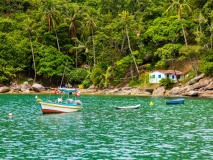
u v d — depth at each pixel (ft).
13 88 465.88
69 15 550.36
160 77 444.96
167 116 225.56
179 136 159.53
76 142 147.02
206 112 244.01
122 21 481.05
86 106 286.05
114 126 187.21
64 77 510.17
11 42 509.35
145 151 131.95
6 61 496.64
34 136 159.63
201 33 431.84
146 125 189.98
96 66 472.85
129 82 465.47
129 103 310.04
